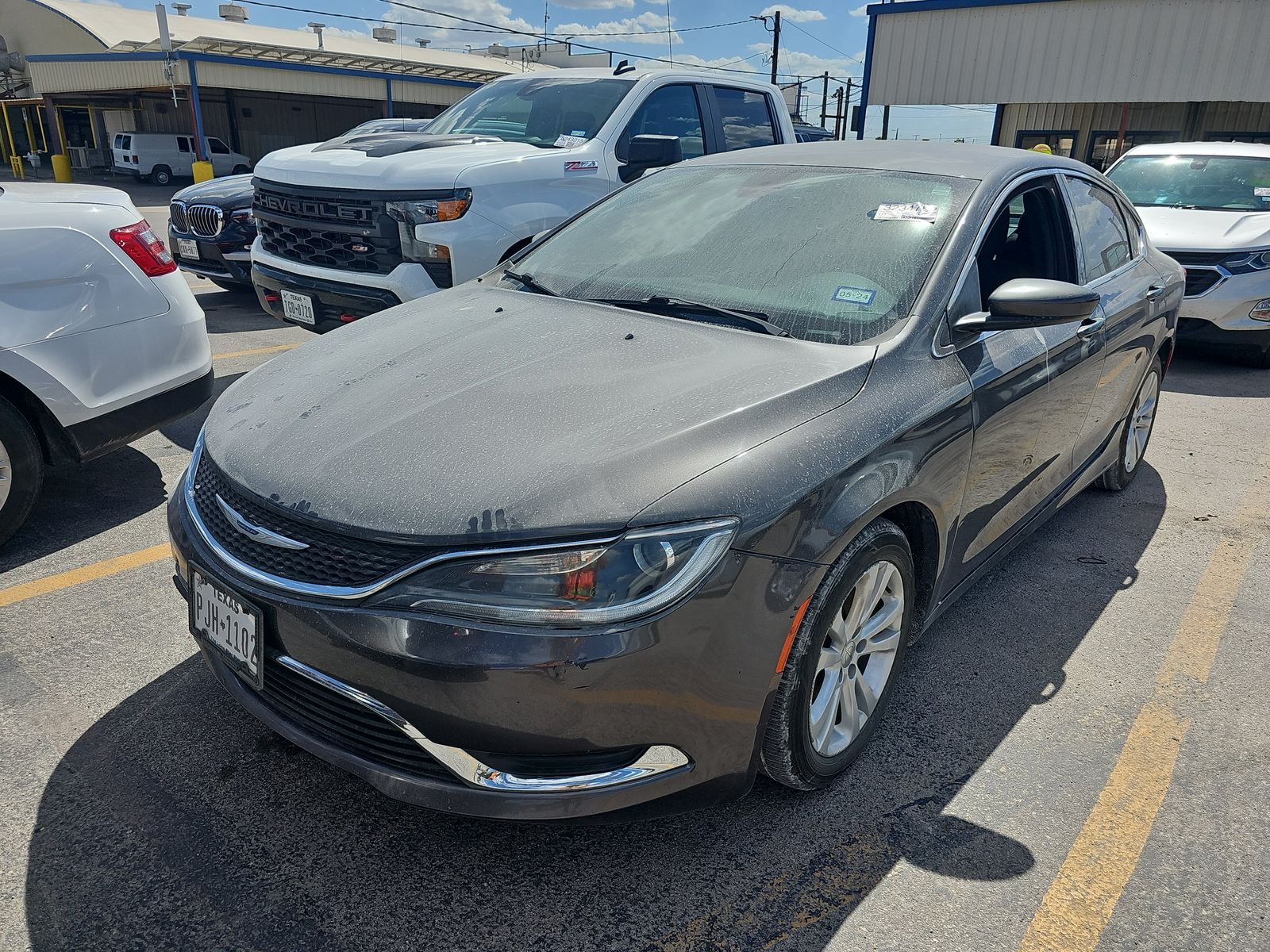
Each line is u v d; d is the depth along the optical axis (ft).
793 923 6.48
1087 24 53.01
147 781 7.64
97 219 11.62
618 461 6.32
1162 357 14.67
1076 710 9.11
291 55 96.12
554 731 5.90
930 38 58.59
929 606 8.74
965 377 8.32
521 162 16.48
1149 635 10.58
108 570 11.19
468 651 5.78
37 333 10.93
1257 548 12.96
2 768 7.71
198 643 7.39
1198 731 8.80
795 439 6.81
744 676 6.38
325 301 16.22
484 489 6.17
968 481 8.51
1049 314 8.09
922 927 6.47
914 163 10.25
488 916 6.47
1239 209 24.64
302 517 6.33
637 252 10.14
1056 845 7.28
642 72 19.60
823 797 7.75
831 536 6.66
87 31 120.78
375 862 6.91
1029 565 12.30
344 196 15.64
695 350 7.98
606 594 5.84
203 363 12.91
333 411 7.36
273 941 6.20
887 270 8.74
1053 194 10.95
